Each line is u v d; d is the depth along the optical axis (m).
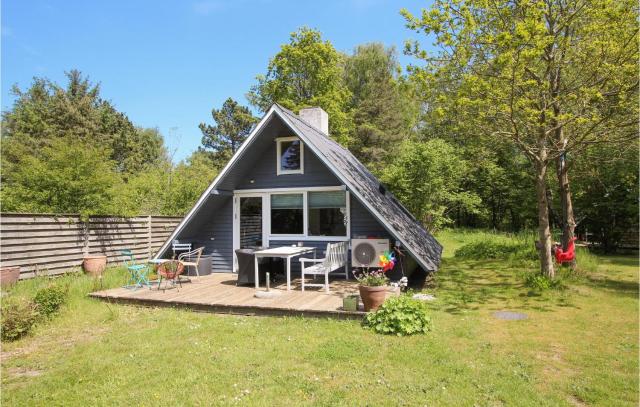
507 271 12.12
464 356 5.12
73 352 5.46
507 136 9.96
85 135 28.11
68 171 12.13
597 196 17.77
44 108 28.56
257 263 8.94
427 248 10.89
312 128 12.48
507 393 4.07
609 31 8.45
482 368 4.72
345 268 10.25
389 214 9.75
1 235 9.43
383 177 21.70
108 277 10.20
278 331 6.16
